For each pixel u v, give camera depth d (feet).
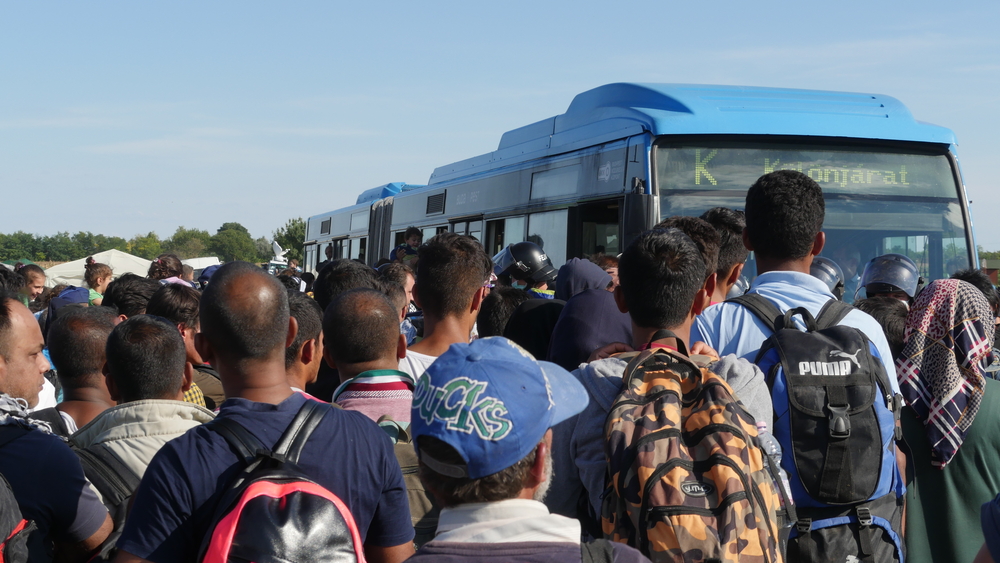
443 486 5.28
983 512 6.56
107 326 10.96
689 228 9.70
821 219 10.00
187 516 6.54
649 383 7.12
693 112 24.58
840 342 8.41
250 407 7.20
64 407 10.73
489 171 38.40
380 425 9.07
